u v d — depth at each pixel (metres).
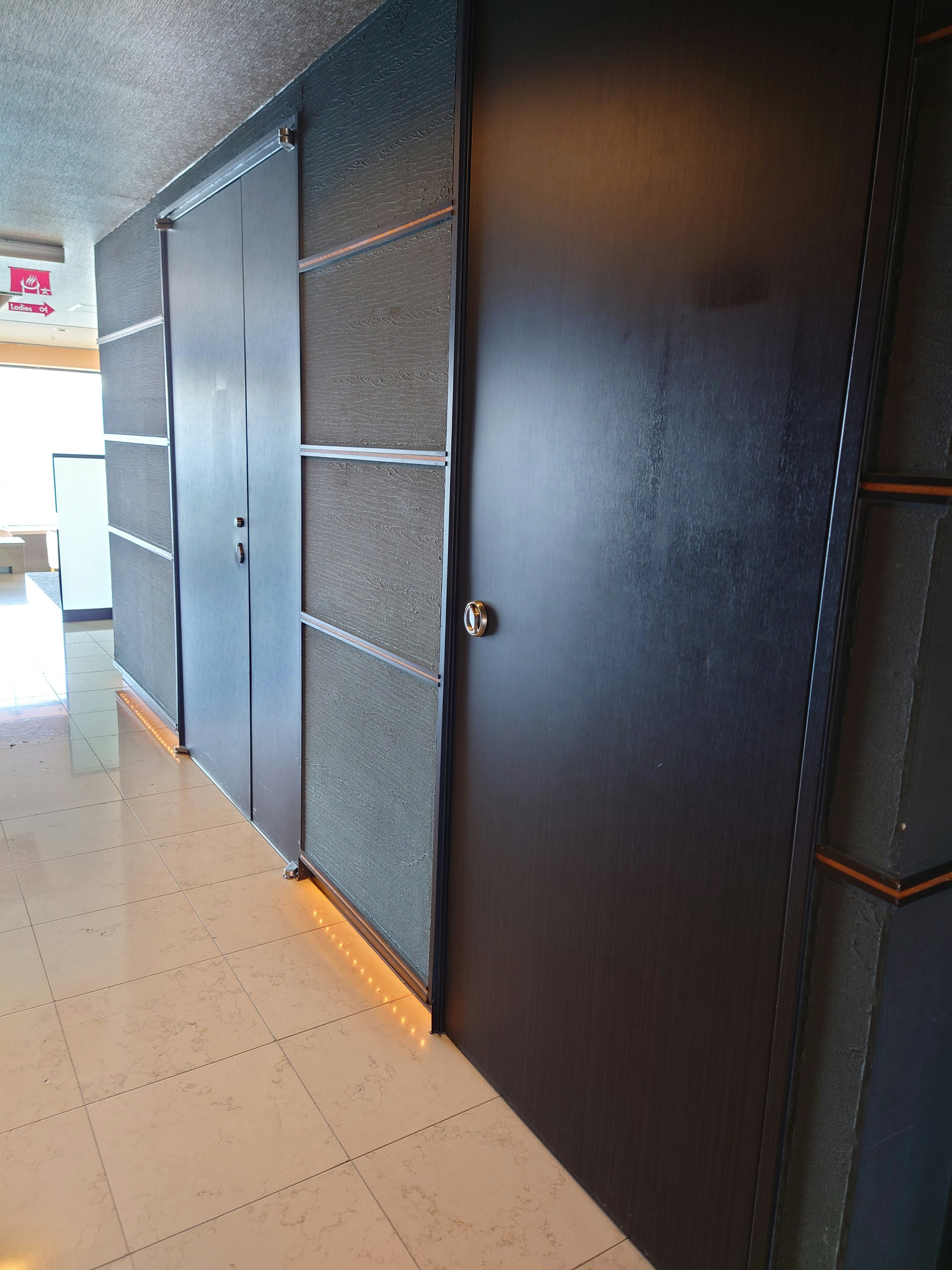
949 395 1.04
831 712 1.19
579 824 1.69
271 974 2.43
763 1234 1.36
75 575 6.93
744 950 1.36
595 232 1.53
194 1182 1.74
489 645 1.91
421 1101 1.99
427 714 2.14
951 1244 1.45
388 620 2.29
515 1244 1.63
